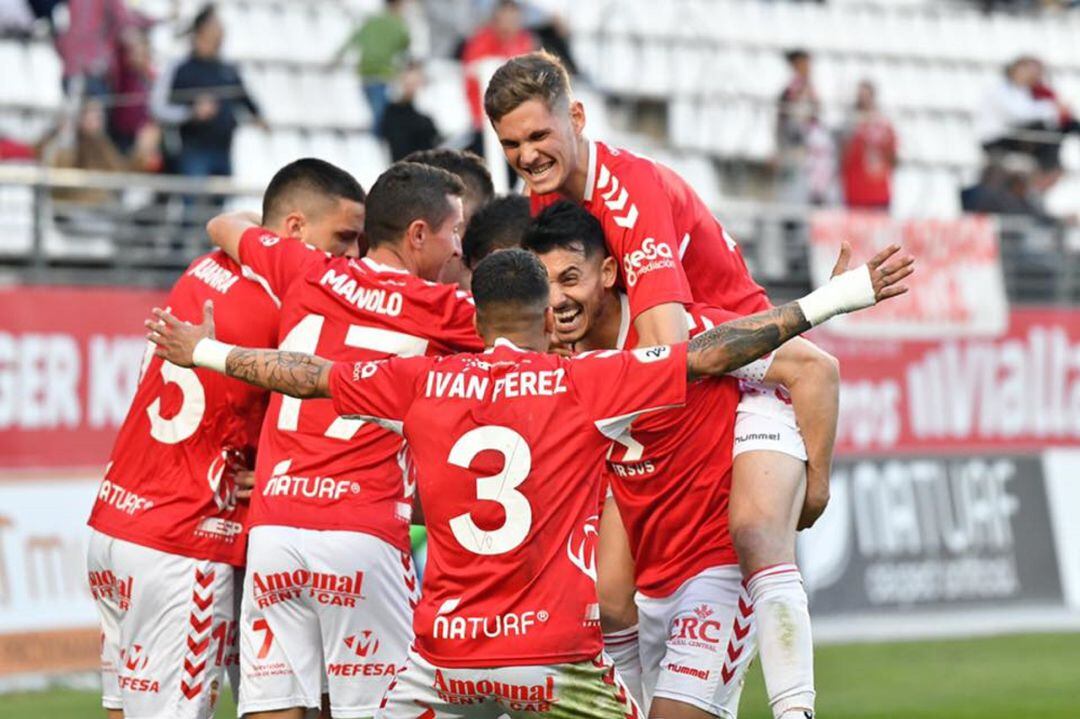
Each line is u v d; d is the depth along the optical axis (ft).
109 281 144.46
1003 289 170.91
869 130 177.68
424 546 111.65
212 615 75.20
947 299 166.30
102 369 134.00
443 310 70.69
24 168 144.25
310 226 76.64
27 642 124.77
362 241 79.15
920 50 211.20
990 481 165.68
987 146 188.14
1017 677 124.16
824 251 164.25
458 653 61.05
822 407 68.28
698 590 69.31
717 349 60.80
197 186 147.23
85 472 131.34
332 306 71.72
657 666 72.38
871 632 150.10
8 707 111.75
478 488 60.95
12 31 157.99
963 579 161.99
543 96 66.28
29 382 130.72
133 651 75.61
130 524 74.90
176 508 74.64
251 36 175.22
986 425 166.61
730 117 185.06
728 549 69.26
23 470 128.88
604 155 68.28
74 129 148.05
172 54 163.43
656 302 65.98
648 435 67.87
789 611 65.41
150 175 149.48
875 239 166.09
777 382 68.85
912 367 163.43
